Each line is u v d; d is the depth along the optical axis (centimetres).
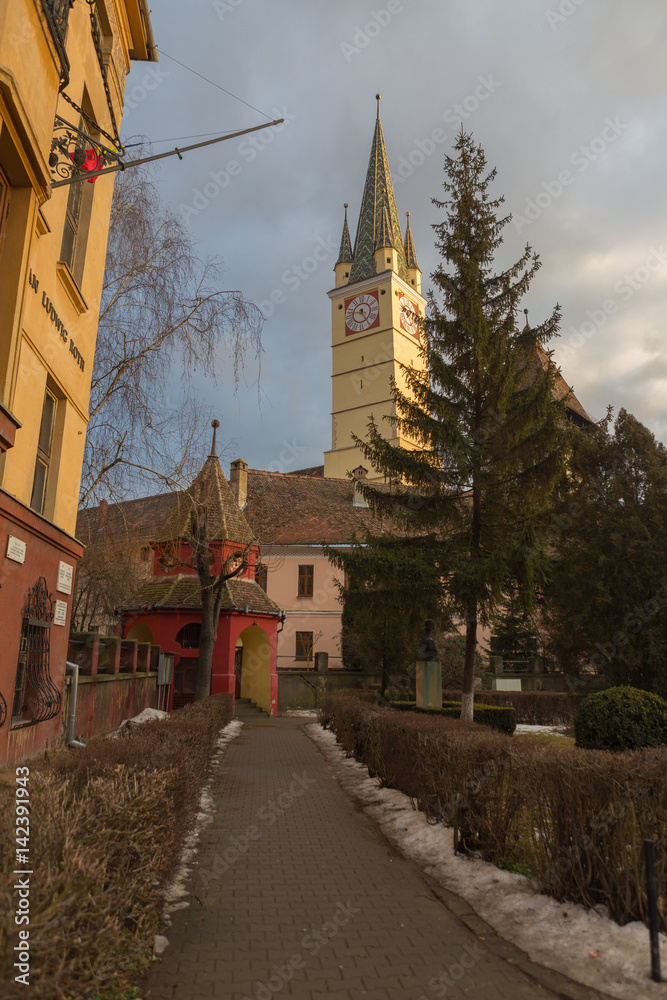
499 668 3088
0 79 579
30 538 783
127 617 2617
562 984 403
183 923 497
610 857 482
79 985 279
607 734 967
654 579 2011
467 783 646
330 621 3738
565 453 1491
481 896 552
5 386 682
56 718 905
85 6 963
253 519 2847
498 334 1589
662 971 406
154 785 428
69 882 275
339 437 6425
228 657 2523
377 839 768
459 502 1627
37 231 755
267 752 1549
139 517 1683
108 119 1122
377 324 6450
